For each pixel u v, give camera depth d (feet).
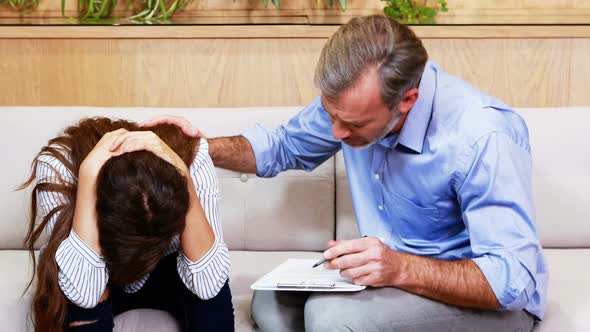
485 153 4.39
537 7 7.81
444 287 4.23
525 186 4.44
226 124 6.20
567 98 7.75
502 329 4.44
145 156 3.95
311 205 6.12
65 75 7.75
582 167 6.13
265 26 7.34
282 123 6.20
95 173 4.13
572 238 6.14
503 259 4.22
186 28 7.36
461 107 4.56
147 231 3.77
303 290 4.48
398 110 4.30
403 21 7.39
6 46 7.70
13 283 4.99
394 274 4.27
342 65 4.10
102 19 7.61
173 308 4.82
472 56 7.60
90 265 4.17
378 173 5.00
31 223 4.62
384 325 4.20
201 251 4.35
